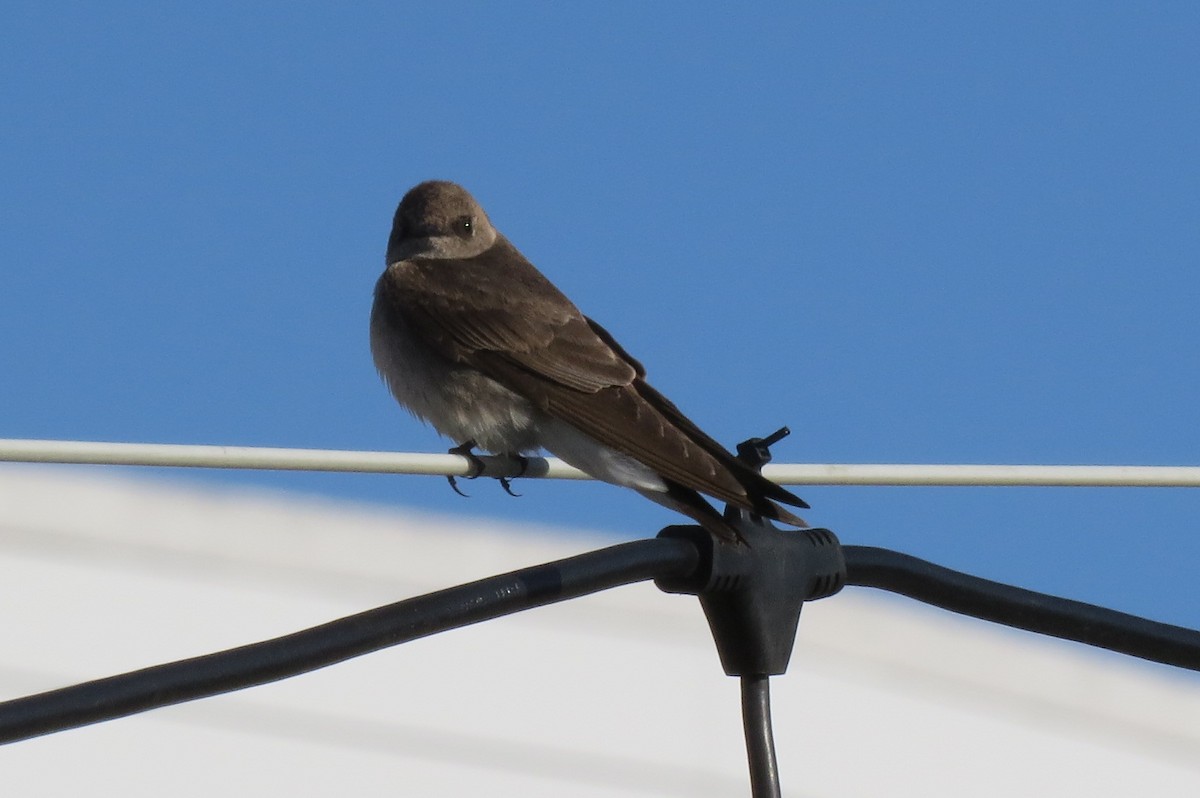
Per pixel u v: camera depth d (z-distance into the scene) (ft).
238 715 46.44
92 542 48.52
